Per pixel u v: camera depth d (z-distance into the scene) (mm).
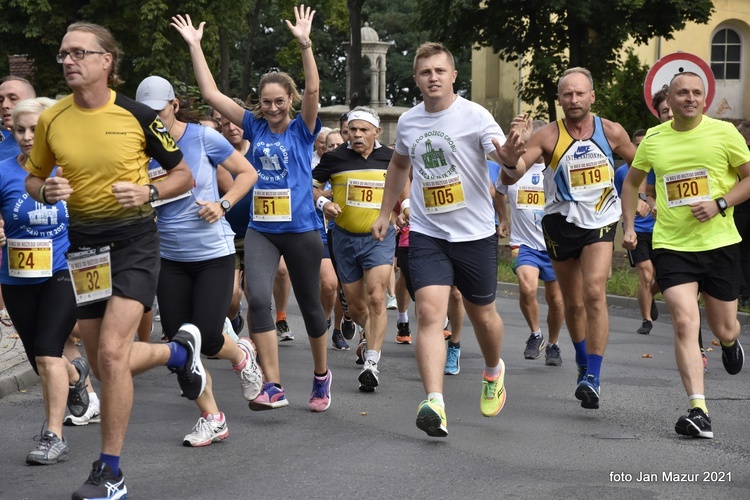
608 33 29812
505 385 9219
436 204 6914
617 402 8367
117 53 5422
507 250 25422
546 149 8023
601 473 6020
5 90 7305
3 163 6613
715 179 7438
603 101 25688
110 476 5324
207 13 37375
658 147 7578
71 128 5340
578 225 7945
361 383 8836
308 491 5605
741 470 6098
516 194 10578
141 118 5406
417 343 6773
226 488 5676
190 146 6961
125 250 5402
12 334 11453
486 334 7191
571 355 11281
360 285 9688
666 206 7500
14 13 38531
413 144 7012
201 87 7988
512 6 30359
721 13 39156
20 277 6512
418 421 6594
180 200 6859
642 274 12992
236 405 8234
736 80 39781
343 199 9477
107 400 5316
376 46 46000
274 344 7586
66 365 7008
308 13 7773
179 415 7828
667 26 30281
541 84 32031
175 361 6070
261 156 7727
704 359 10195
